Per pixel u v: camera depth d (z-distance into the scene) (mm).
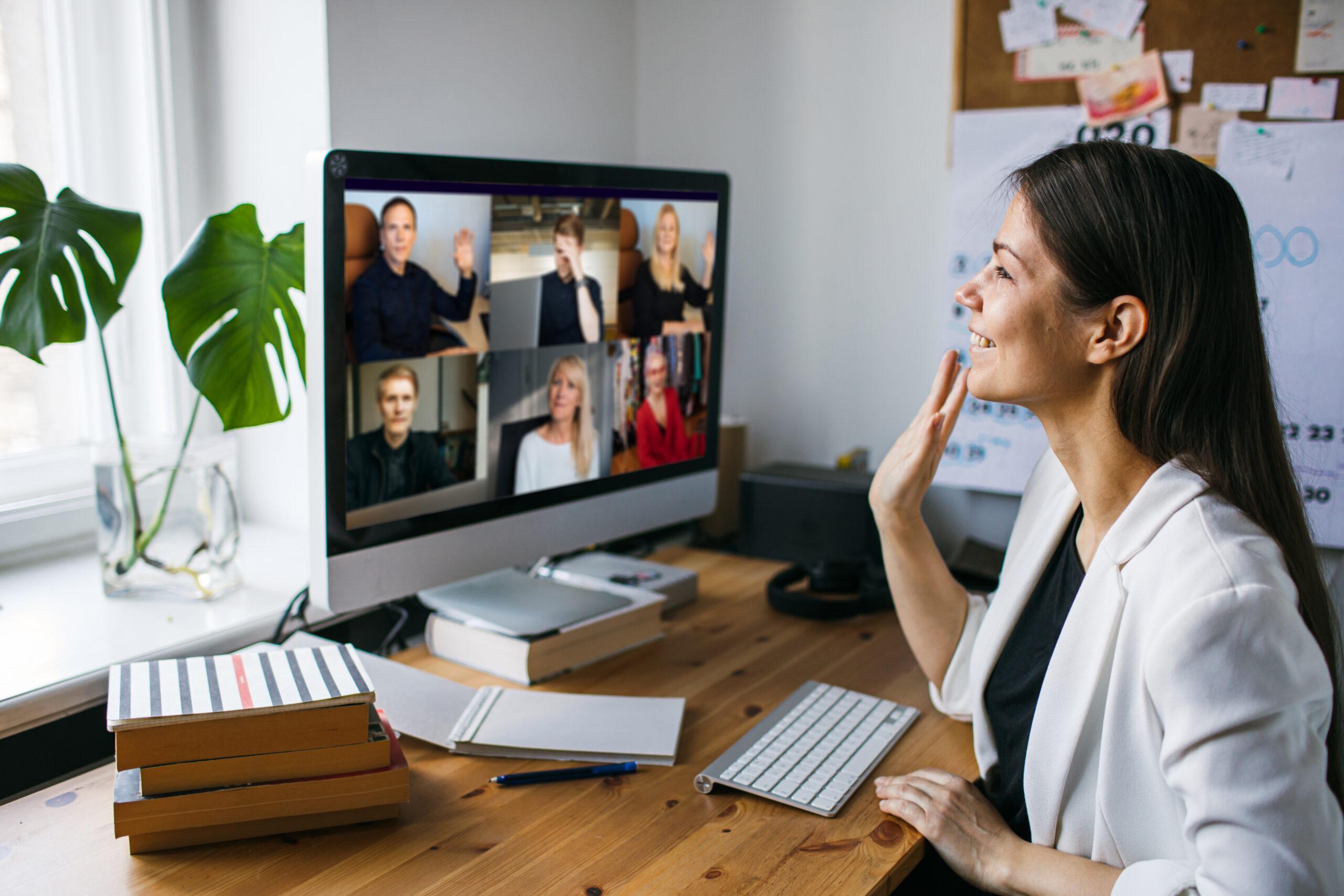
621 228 1258
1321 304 1439
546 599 1285
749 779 932
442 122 1484
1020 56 1559
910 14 1656
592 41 1774
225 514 1260
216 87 1417
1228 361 783
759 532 1700
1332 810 686
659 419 1385
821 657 1271
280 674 872
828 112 1754
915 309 1720
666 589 1422
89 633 1136
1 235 1026
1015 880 831
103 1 1371
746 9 1798
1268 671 690
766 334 1883
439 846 825
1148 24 1478
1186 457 800
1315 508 1475
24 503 1366
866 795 940
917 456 1098
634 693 1145
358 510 1032
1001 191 911
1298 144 1422
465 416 1123
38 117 1352
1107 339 805
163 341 1467
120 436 1202
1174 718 715
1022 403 871
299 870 787
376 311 1010
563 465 1255
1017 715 969
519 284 1147
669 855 823
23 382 1379
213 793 800
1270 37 1413
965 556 1604
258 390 1140
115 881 765
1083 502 887
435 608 1258
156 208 1421
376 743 844
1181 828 774
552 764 974
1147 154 803
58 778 1022
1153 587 775
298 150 1358
